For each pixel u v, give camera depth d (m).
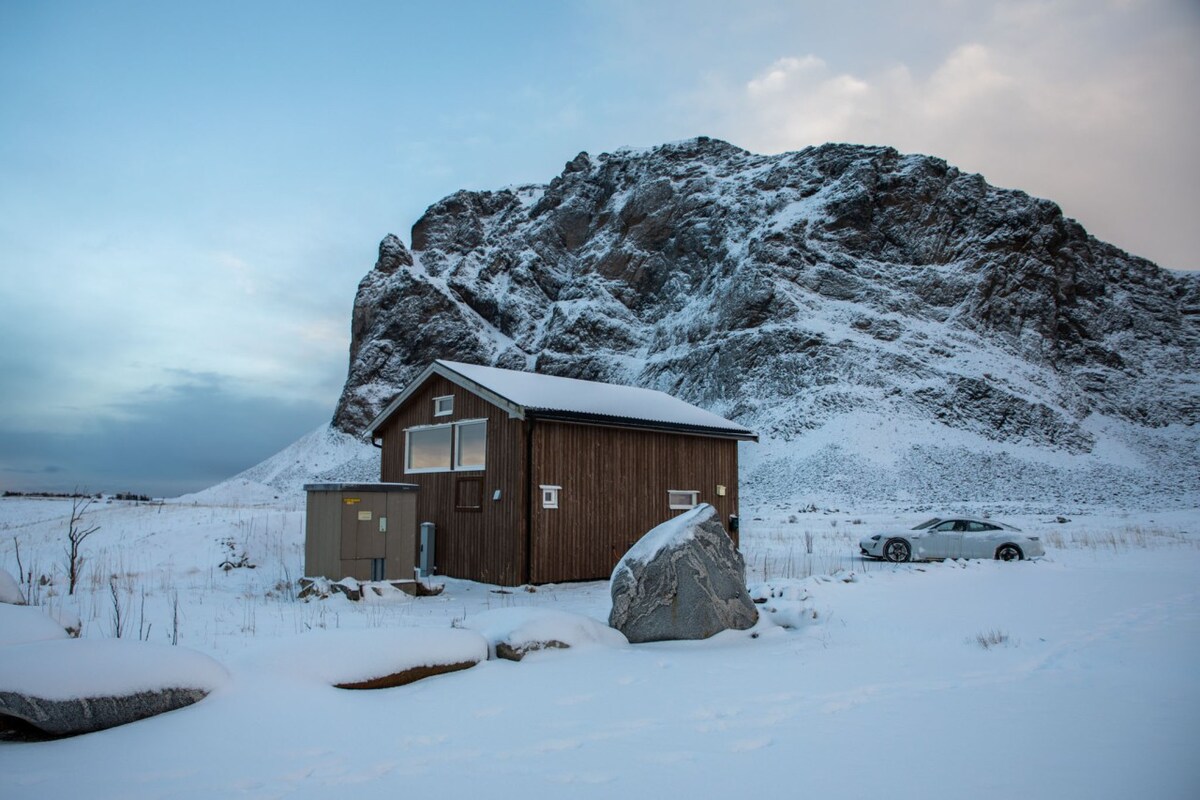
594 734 5.51
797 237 94.88
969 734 5.55
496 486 17.38
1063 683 7.14
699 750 5.15
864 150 106.62
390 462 20.98
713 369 86.19
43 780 4.50
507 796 4.31
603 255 122.94
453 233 151.88
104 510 31.84
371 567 14.52
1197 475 69.19
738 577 10.05
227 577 17.14
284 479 96.00
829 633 9.84
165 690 5.70
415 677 7.01
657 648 8.98
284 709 5.81
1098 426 81.56
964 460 64.31
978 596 13.13
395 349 115.94
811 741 5.36
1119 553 22.11
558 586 16.64
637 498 18.84
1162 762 4.94
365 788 4.42
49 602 11.79
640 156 135.75
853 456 63.88
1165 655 8.37
